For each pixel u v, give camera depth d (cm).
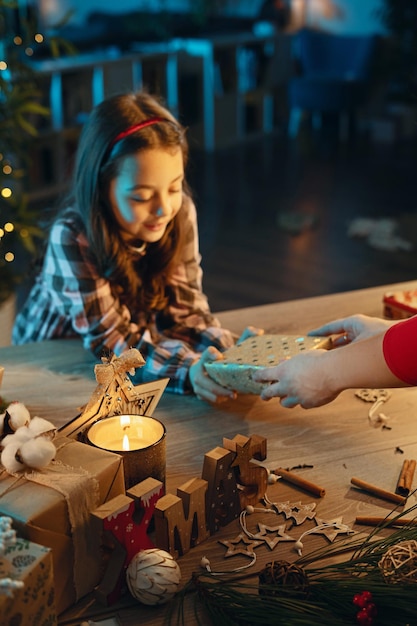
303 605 83
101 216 146
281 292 384
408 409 130
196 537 98
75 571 87
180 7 746
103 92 564
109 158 141
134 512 93
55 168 539
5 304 280
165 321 162
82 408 104
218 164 615
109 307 150
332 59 691
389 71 666
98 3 740
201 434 122
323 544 98
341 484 110
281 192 543
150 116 144
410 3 643
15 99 261
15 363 144
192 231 164
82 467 89
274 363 121
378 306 169
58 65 535
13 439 88
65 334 171
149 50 614
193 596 90
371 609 82
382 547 91
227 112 663
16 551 78
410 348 97
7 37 276
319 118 723
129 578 88
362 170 593
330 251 434
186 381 134
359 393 134
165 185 141
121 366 104
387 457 117
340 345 131
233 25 696
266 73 698
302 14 768
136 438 104
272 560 96
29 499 83
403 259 421
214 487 98
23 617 76
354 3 747
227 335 153
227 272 409
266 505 106
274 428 124
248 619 83
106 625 85
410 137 688
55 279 153
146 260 160
